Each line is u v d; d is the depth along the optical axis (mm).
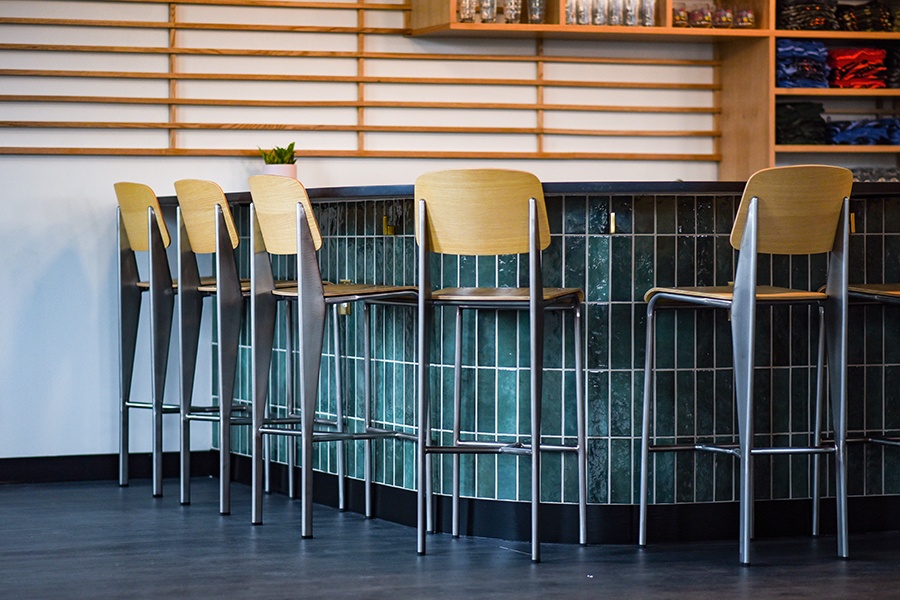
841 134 6438
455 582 3535
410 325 4398
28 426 5535
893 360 4348
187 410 4867
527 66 6305
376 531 4297
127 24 5656
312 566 3736
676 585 3502
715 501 4160
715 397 4152
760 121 6312
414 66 6145
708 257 4152
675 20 6227
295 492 5012
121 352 5379
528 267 4082
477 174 3656
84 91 5641
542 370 3945
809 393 4250
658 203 4109
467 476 4227
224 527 4367
